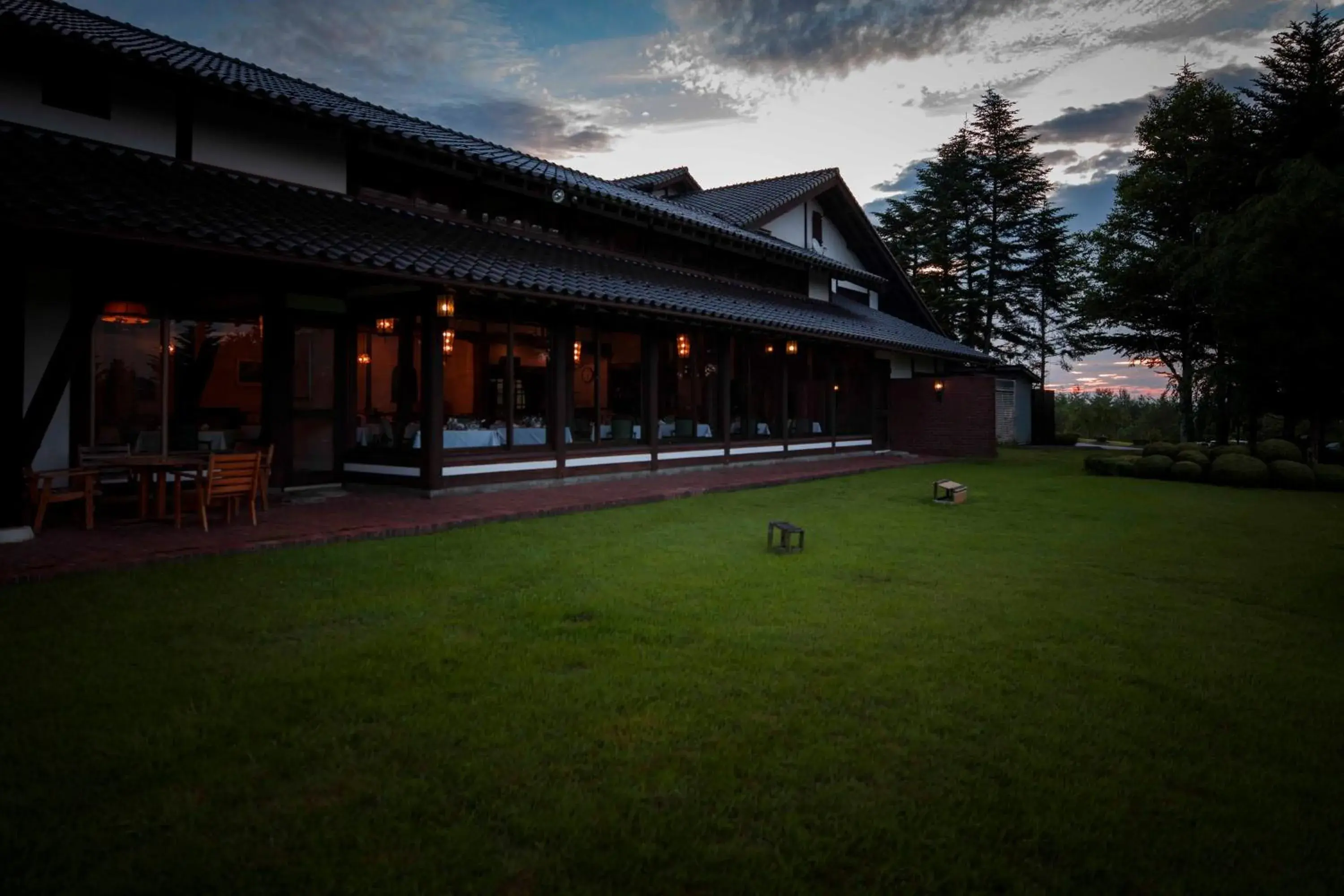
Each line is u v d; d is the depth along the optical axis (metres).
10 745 2.83
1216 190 22.33
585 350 12.18
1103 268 26.19
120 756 2.76
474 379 10.55
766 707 3.35
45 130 7.83
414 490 9.77
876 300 25.91
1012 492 12.27
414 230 10.16
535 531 7.70
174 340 8.75
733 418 15.70
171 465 7.00
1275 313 15.12
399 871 2.15
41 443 6.86
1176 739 3.13
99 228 5.87
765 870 2.20
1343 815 2.57
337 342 10.29
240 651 3.89
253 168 9.53
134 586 5.07
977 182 37.00
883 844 2.35
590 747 2.92
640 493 10.49
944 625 4.65
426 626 4.38
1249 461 14.18
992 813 2.54
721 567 6.16
